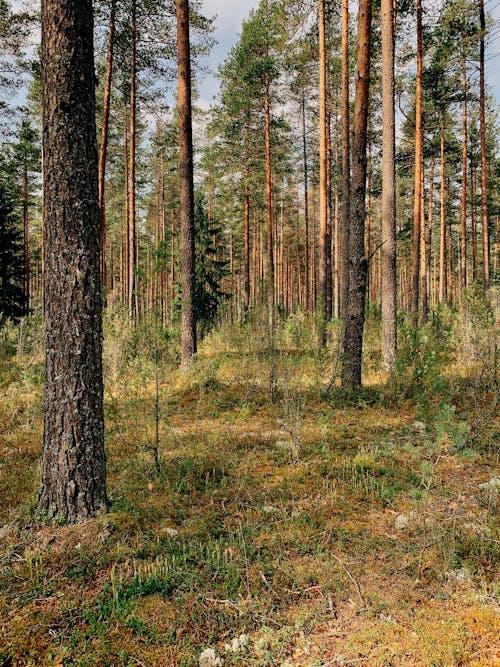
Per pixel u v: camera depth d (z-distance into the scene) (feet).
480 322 31.60
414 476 15.60
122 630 8.64
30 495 13.48
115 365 22.29
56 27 11.71
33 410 22.34
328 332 41.98
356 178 27.35
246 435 20.48
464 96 61.77
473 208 85.30
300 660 8.08
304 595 9.80
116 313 30.42
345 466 16.57
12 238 74.74
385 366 33.01
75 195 12.00
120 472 15.87
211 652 8.16
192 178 33.17
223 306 51.85
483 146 61.93
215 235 69.15
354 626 8.89
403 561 10.84
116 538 11.55
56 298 12.09
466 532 11.72
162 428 20.62
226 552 11.18
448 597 9.56
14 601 9.26
